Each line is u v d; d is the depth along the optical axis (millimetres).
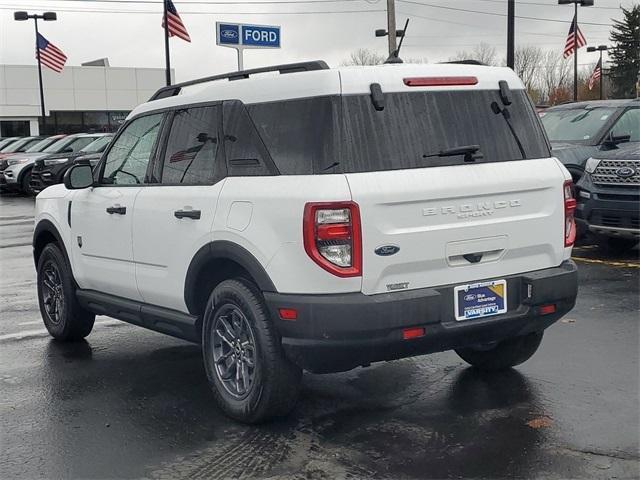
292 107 4395
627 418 4625
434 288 4324
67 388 5504
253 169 4531
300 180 4203
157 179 5363
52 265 6754
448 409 4875
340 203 4043
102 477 4031
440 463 4082
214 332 4852
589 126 11305
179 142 5230
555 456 4129
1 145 28609
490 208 4496
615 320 6840
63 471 4113
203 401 5168
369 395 5180
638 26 73750
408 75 4453
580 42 30969
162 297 5289
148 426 4730
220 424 4730
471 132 4586
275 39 12281
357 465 4086
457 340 4430
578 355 5879
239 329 4695
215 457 4242
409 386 5348
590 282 8477
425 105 4469
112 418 4883
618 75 74562
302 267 4137
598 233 9695
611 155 9602
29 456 4316
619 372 5461
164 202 5133
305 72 4379
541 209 4742
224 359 4844
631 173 9234
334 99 4230
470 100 4656
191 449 4363
